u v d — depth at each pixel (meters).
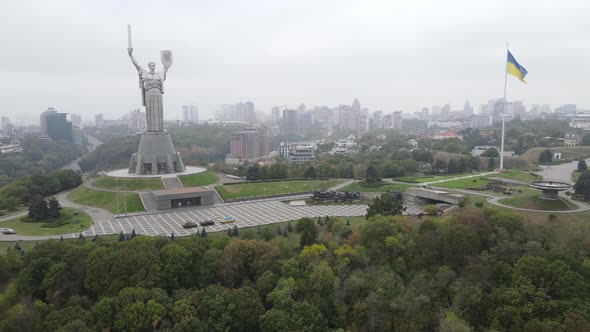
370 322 76.56
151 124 191.38
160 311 73.75
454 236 91.44
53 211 135.25
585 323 67.50
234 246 91.75
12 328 70.19
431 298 80.56
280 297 78.31
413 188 163.38
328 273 82.00
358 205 154.12
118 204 151.38
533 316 73.19
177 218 136.75
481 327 75.25
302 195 175.50
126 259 82.75
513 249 87.75
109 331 71.31
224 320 74.75
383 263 91.06
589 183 128.50
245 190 177.12
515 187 157.25
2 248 104.69
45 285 80.88
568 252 88.00
